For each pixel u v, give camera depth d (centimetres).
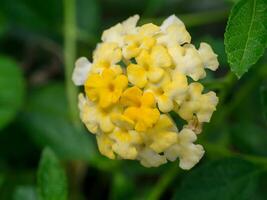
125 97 14
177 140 14
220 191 16
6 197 20
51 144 20
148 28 15
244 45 14
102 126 14
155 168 20
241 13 14
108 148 15
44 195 16
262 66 19
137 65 14
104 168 19
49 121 20
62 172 16
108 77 14
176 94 14
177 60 14
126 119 14
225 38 14
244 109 21
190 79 15
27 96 21
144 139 14
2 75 20
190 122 14
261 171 17
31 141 20
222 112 19
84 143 19
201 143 18
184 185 16
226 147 20
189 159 14
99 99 14
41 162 16
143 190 20
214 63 14
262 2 14
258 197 18
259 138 20
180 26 15
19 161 21
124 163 20
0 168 21
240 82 21
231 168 17
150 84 14
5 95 20
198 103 14
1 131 20
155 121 14
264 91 16
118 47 15
